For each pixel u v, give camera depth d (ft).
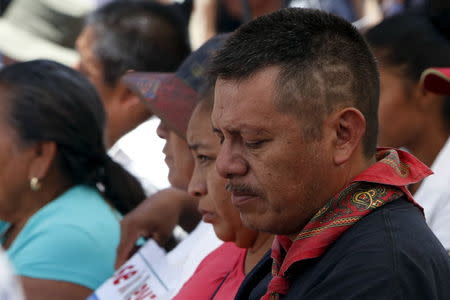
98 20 29.27
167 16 29.66
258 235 16.05
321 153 12.66
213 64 13.26
